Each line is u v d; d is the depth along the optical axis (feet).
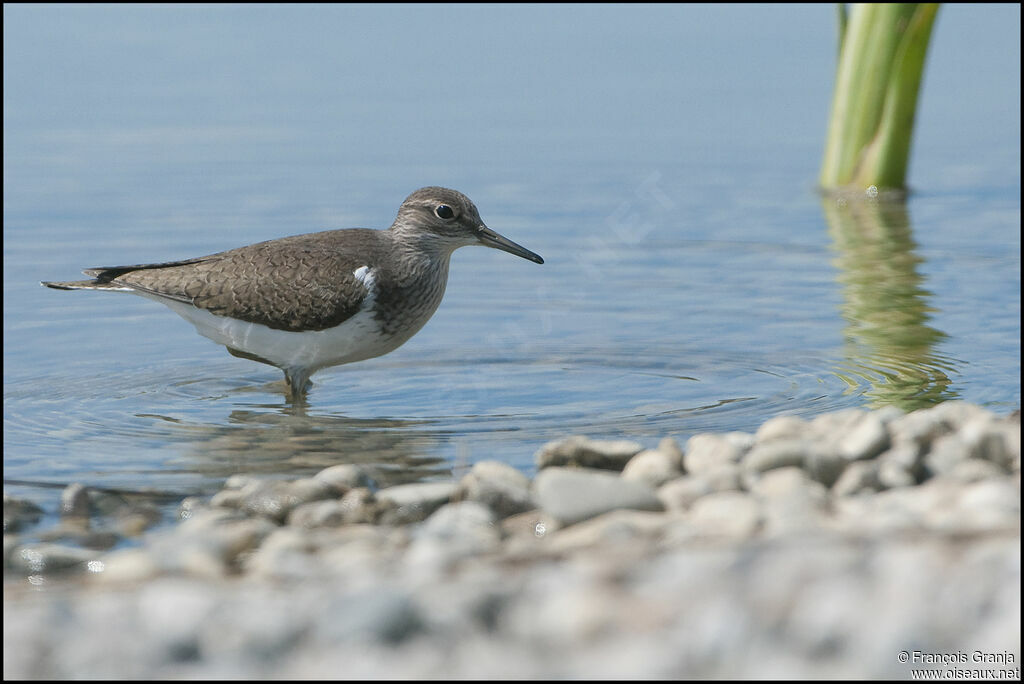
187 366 51.55
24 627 25.41
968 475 32.78
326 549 31.17
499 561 27.96
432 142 90.02
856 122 80.02
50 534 34.17
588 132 93.56
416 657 23.76
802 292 60.08
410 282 49.08
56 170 81.66
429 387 48.34
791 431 36.58
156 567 29.78
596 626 24.22
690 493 32.63
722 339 53.42
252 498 35.22
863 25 79.41
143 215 72.13
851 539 27.37
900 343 51.83
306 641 24.49
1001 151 90.12
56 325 56.44
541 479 32.76
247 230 69.36
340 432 43.06
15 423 43.88
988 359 49.44
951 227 71.87
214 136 90.79
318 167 83.10
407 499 34.53
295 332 47.57
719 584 25.36
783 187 81.61
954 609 23.91
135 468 39.42
